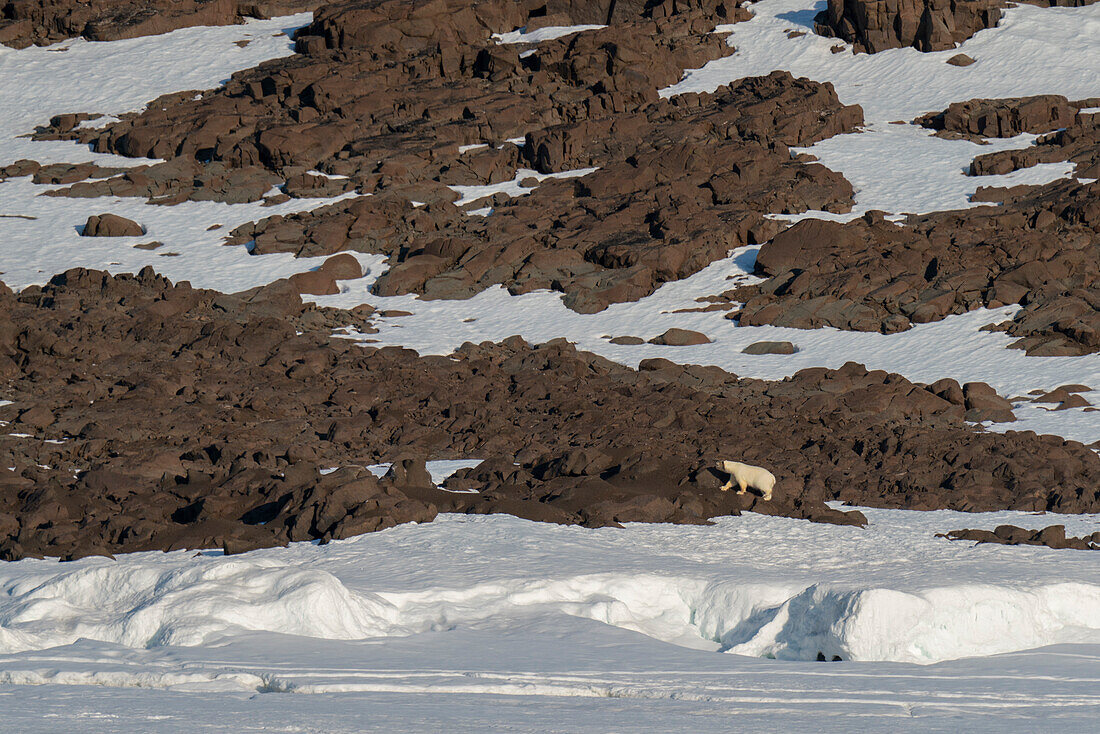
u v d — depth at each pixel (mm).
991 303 176375
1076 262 181750
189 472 91062
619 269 199000
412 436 122125
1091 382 148000
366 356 161625
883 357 164250
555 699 38094
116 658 43812
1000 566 65938
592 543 69062
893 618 51531
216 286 194375
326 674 40250
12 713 32156
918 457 112125
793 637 53469
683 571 61406
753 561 67000
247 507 79562
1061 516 88750
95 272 187625
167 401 131500
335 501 72562
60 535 73500
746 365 164250
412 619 53188
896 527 81562
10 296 179500
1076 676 45875
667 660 46688
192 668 41188
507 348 172375
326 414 134125
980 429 132875
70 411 124625
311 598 49812
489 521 73375
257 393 139875
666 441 118062
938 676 45531
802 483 99312
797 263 195000
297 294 187625
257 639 46969
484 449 115500
